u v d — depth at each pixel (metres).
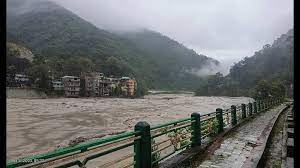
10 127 32.78
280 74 106.25
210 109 64.12
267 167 6.29
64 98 97.12
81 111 54.94
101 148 3.77
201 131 8.68
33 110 55.31
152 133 5.43
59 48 179.38
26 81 96.62
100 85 110.69
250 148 8.07
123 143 4.30
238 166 6.29
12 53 104.38
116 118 43.69
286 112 23.33
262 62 144.62
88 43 196.88
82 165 3.45
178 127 6.66
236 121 13.63
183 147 7.10
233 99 114.25
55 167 3.04
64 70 113.50
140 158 4.85
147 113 52.59
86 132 29.84
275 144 8.81
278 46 146.88
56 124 36.09
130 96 121.81
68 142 24.14
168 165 5.68
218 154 7.36
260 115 19.81
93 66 126.69
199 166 6.28
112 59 147.50
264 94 63.25
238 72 153.62
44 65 101.50
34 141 24.44
